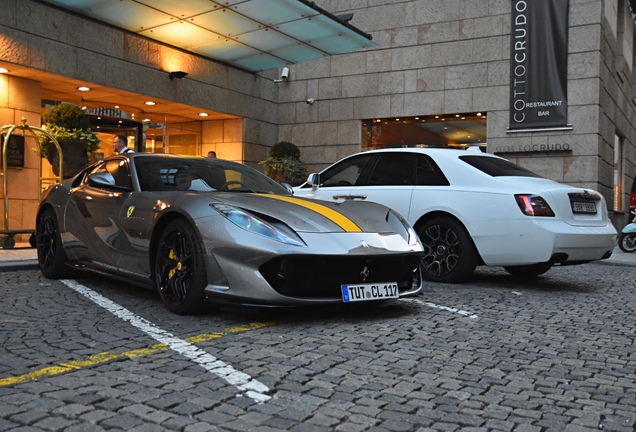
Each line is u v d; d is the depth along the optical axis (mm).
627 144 17500
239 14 10258
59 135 9336
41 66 9617
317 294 3883
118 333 3596
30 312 4199
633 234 11062
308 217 4125
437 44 13938
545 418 2418
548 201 5605
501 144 13266
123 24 10789
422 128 14320
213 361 3023
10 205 9836
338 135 15117
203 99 12977
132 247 4570
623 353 3502
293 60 13281
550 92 12734
